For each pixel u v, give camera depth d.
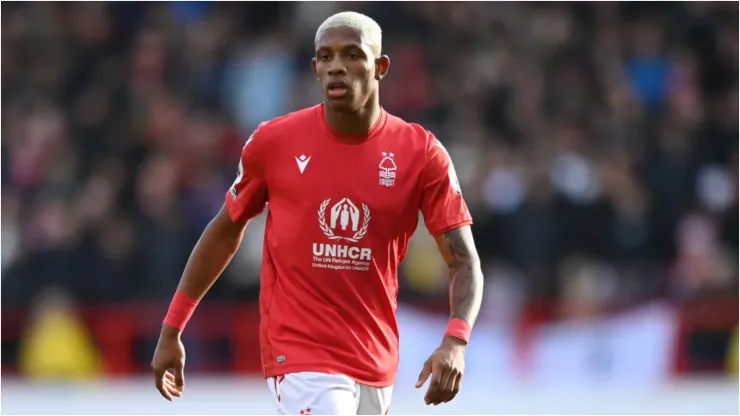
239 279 46.00
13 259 49.69
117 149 54.12
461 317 18.84
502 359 45.06
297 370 18.84
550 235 47.25
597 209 48.44
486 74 56.56
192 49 58.97
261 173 19.36
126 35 61.12
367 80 18.66
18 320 47.16
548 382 45.03
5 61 60.00
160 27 60.62
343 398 18.67
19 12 61.25
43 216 49.62
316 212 18.98
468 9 60.25
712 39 60.81
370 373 19.05
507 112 54.84
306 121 19.33
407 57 57.47
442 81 56.91
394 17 59.56
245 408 38.47
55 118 57.00
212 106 57.06
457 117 54.56
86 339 46.59
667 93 58.72
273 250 19.31
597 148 53.31
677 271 48.97
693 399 42.56
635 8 61.09
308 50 58.69
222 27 60.41
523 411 39.53
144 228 48.31
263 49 58.41
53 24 61.06
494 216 47.59
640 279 47.94
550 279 46.53
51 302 46.94
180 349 19.98
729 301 47.16
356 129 19.05
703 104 58.56
